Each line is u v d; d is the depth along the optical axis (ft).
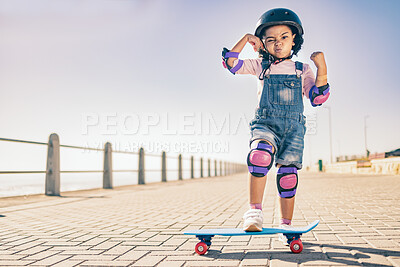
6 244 9.92
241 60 9.02
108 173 35.17
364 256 7.66
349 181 43.21
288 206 8.88
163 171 50.26
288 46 8.81
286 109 8.63
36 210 18.03
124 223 13.58
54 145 26.50
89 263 7.83
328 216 14.08
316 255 7.91
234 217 14.82
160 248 9.21
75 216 15.76
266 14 8.75
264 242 9.55
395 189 28.19
